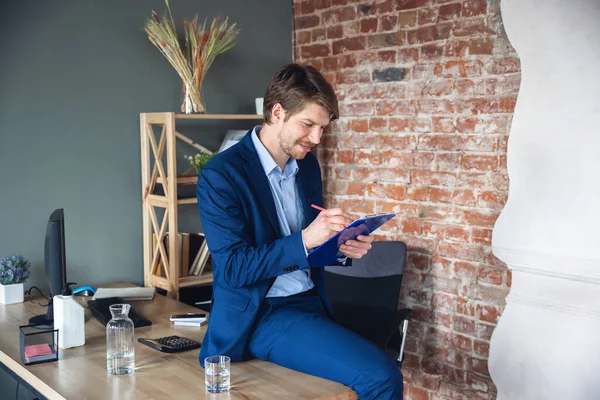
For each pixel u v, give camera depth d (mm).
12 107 3141
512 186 2988
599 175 2717
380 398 2025
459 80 3219
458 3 3193
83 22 3305
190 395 1991
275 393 2002
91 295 3262
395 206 3547
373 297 3176
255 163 2291
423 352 3482
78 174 3355
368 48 3613
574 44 2766
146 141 3494
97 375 2174
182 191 3381
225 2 3760
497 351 3080
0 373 2783
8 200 3170
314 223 2086
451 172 3287
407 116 3455
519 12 2922
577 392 2816
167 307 3117
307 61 3980
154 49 3535
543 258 2881
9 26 3102
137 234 3576
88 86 3346
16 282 3104
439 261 3371
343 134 3783
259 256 2105
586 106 2746
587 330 2783
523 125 2936
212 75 3756
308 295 2387
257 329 2262
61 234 2650
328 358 2105
